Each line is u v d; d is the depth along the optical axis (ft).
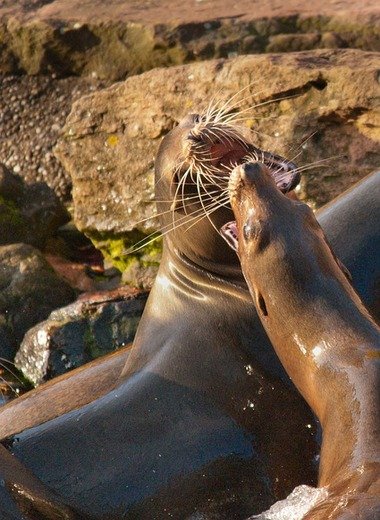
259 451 67.36
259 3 117.19
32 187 111.04
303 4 115.44
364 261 73.15
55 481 67.15
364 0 115.24
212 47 111.34
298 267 60.54
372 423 55.21
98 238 105.40
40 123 119.85
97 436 68.23
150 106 101.45
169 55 113.19
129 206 102.01
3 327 98.17
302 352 60.13
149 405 68.95
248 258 61.82
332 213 76.13
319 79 94.89
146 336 72.95
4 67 122.11
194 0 120.57
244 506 66.54
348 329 59.31
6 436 69.92
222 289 71.92
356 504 50.65
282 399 68.08
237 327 70.49
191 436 67.72
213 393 68.95
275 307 61.05
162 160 72.28
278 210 61.46
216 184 67.46
